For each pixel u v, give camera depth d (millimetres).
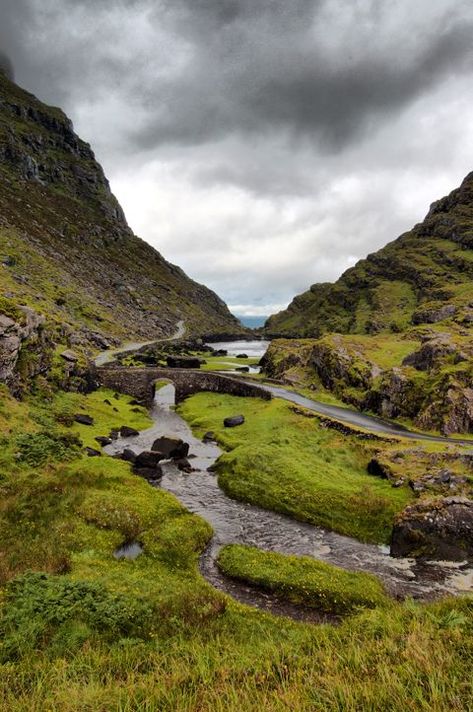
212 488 45188
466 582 28625
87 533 28719
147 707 7375
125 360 123625
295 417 65500
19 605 16047
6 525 27156
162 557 28703
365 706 6461
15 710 8078
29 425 46656
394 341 104312
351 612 24234
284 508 39562
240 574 27906
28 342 62656
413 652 7789
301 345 128500
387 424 64375
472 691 6449
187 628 16375
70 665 10711
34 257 194625
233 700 7109
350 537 35344
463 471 40562
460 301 156500
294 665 8719
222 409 81438
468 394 60844
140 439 62156
